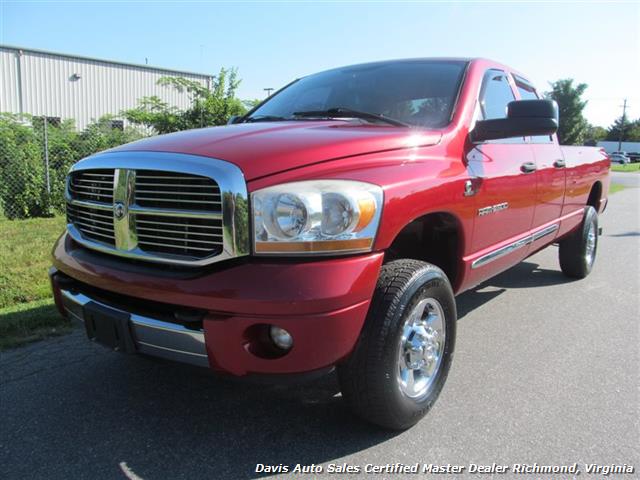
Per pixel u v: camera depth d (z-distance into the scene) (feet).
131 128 42.24
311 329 7.24
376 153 8.80
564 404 10.28
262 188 7.48
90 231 9.61
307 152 8.09
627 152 267.80
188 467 8.25
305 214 7.36
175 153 8.18
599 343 13.51
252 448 8.76
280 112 12.72
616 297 17.71
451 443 8.92
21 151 32.55
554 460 8.48
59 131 35.91
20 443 8.83
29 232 26.16
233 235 7.43
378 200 7.96
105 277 8.45
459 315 15.70
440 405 10.18
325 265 7.43
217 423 9.52
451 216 9.91
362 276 7.60
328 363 7.54
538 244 15.07
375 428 9.29
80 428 9.32
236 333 7.32
